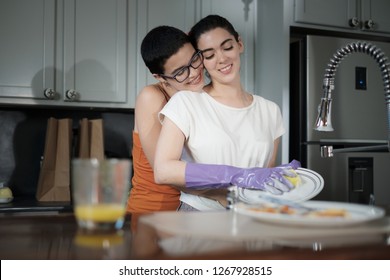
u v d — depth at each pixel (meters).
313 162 2.58
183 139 1.37
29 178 2.76
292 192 1.17
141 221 0.87
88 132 2.58
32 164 2.77
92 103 2.53
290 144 2.70
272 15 2.66
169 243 0.69
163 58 1.49
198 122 1.39
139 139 1.67
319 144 2.61
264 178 1.19
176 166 1.27
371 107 2.73
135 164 1.70
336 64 1.40
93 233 0.75
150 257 0.61
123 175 0.74
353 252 0.64
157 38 1.50
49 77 2.45
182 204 1.43
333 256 0.63
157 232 0.77
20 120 2.75
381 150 1.39
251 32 2.79
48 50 2.45
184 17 2.67
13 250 0.66
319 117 1.41
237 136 1.43
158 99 1.58
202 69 1.52
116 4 2.56
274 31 2.63
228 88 1.48
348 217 0.78
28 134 2.76
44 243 0.71
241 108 1.49
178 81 1.52
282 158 2.54
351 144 2.70
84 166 0.74
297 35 2.74
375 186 2.72
